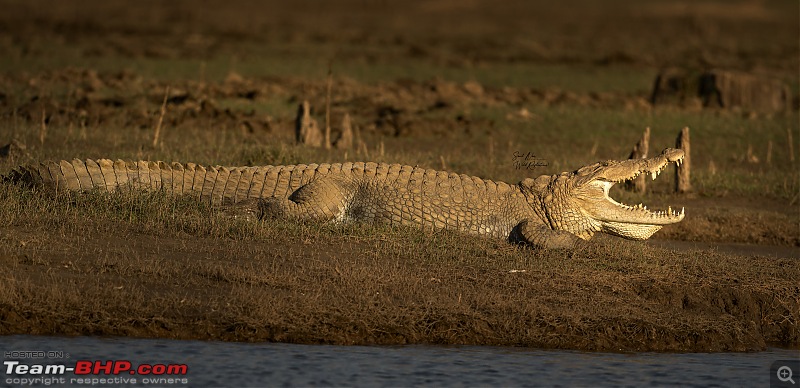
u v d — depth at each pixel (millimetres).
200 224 43656
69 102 86250
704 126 91938
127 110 84188
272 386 30609
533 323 36094
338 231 44812
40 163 46844
